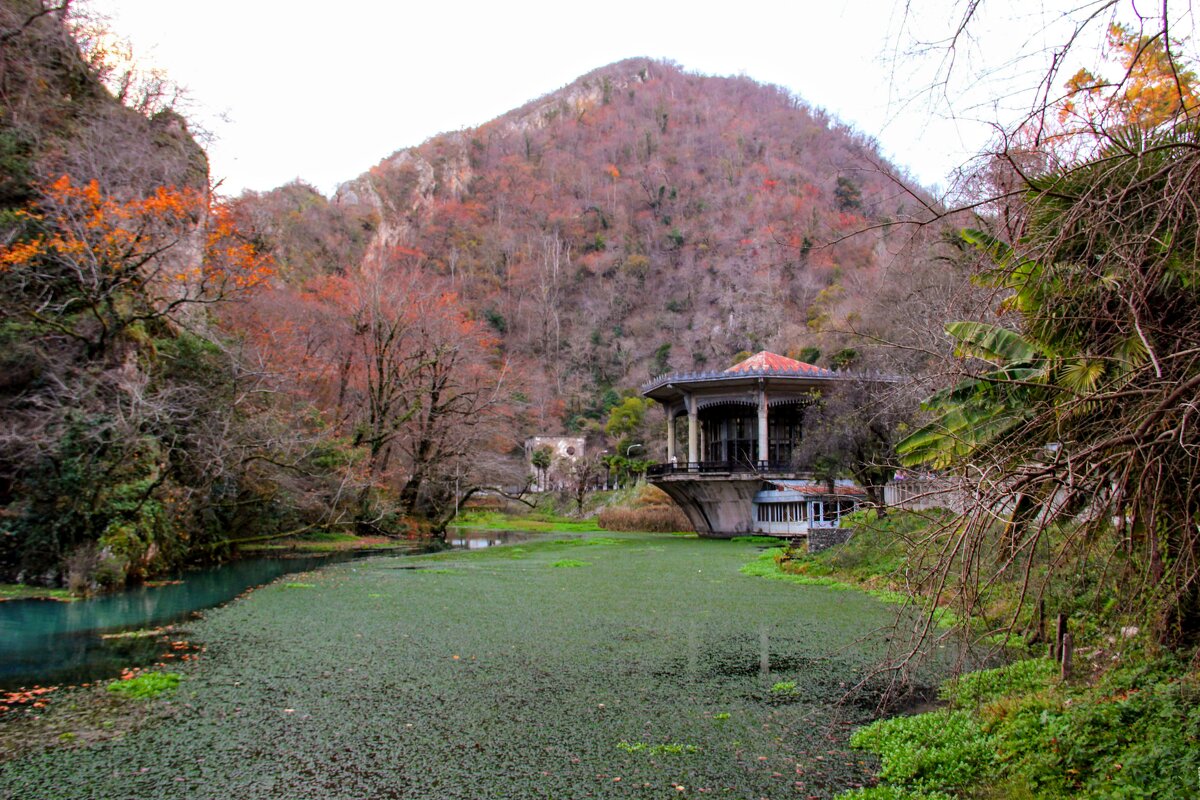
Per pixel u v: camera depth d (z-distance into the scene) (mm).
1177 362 5180
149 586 18344
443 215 113688
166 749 7258
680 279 102000
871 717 8078
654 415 71562
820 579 19500
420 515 41312
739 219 103250
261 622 13883
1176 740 5387
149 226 20203
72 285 19688
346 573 22203
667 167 122375
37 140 21531
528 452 70688
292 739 7531
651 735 7609
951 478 6578
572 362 95500
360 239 85312
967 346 9336
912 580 6020
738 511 38094
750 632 12805
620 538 39688
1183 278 5273
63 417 16922
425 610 15312
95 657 11047
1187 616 6828
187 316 25984
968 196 5844
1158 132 5238
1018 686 8078
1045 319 6250
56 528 17125
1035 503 5797
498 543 35938
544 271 106062
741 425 39438
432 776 6590
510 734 7664
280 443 25031
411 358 38875
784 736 7539
